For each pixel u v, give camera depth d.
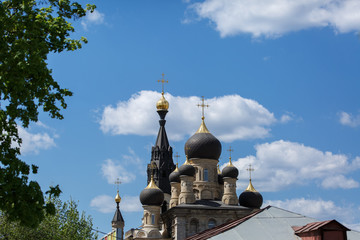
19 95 34.88
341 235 50.38
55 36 38.34
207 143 125.44
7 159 35.62
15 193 35.00
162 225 127.75
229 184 120.44
